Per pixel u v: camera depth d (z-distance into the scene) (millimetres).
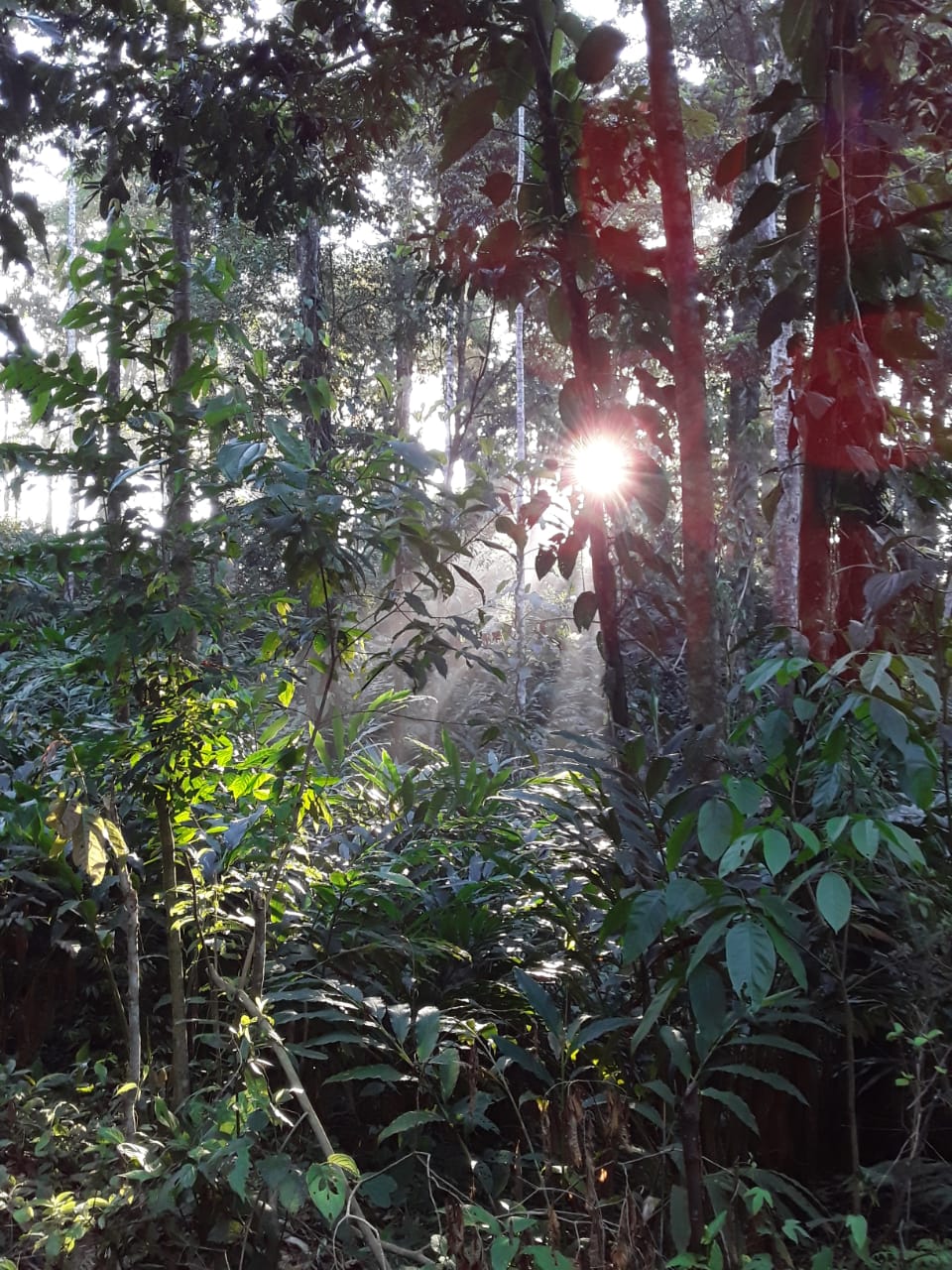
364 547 3117
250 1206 2529
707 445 2926
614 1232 2303
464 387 16609
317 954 3250
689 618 2871
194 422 3064
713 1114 2633
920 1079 2402
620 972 2990
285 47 4906
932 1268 2223
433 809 3590
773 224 9320
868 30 3369
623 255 3645
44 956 3682
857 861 2502
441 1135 3133
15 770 3191
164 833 3025
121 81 5398
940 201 3623
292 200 5941
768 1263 2125
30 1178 2791
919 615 2996
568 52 4355
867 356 3195
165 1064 3449
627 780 2902
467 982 3229
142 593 2943
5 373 3025
